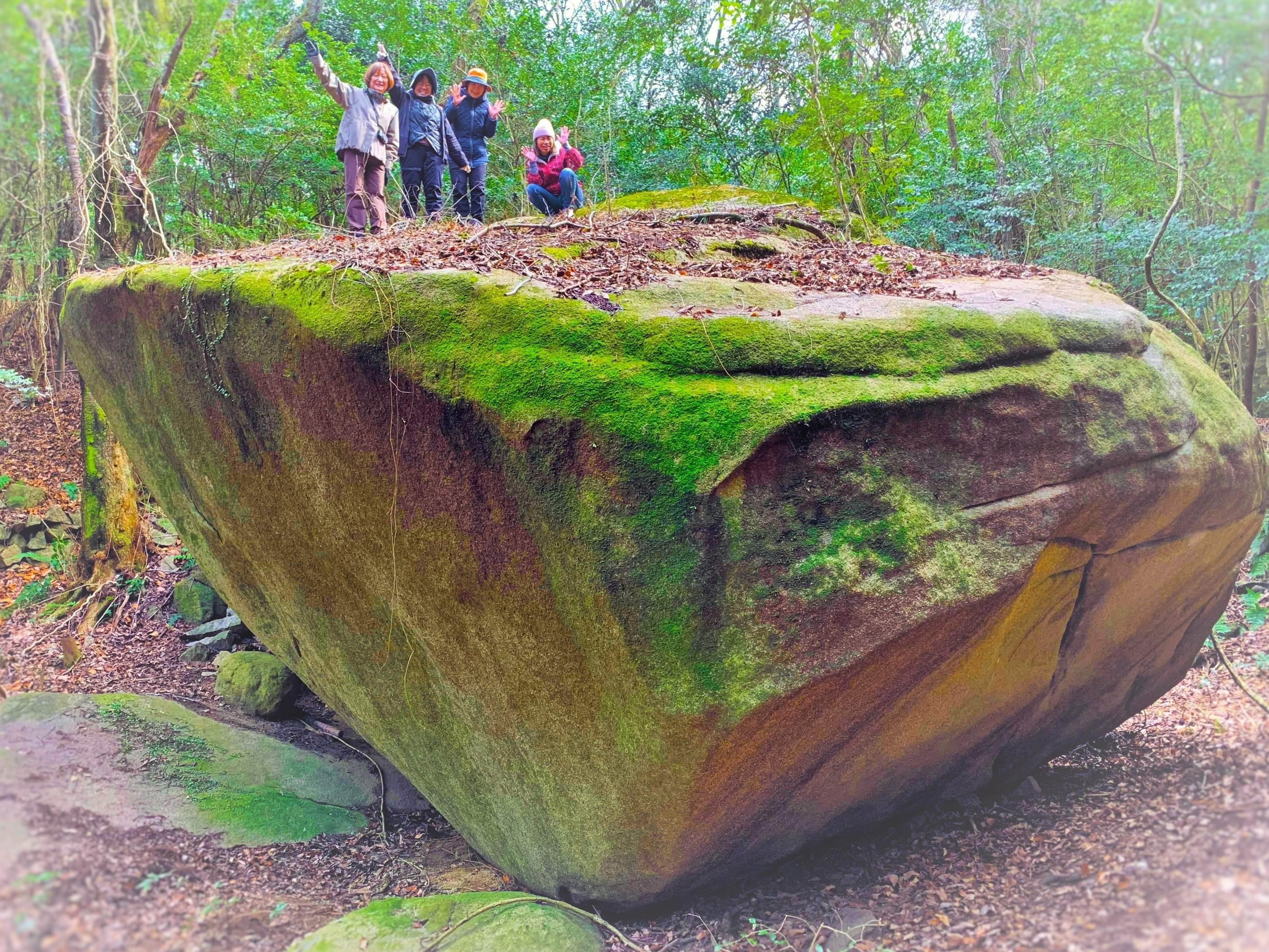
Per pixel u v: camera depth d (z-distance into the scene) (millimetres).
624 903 3371
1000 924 2850
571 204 6820
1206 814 2963
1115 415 3096
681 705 2586
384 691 4027
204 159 8414
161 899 3027
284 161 8984
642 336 2742
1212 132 4105
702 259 4328
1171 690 5215
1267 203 4207
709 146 10266
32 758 3883
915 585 2648
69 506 8633
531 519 2811
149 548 7961
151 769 4125
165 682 6352
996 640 3150
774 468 2553
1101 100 5469
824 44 8227
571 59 10531
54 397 9719
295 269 3404
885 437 2680
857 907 3322
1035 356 3031
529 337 2797
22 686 6113
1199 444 3381
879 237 6949
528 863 3627
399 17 10914
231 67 7336
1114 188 6719
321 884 3689
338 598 3938
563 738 3117
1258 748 3555
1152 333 3613
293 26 9133
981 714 3504
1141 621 3838
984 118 7891
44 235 6285
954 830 3865
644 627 2600
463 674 3438
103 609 7250
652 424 2576
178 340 3951
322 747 5355
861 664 2658
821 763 3133
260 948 2990
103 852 3188
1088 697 4055
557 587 2818
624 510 2598
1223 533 3750
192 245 8641
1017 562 2814
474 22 11000
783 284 3500
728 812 3037
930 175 8203
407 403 2980
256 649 6879
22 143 4191
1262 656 5098
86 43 4047
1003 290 3787
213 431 4082
